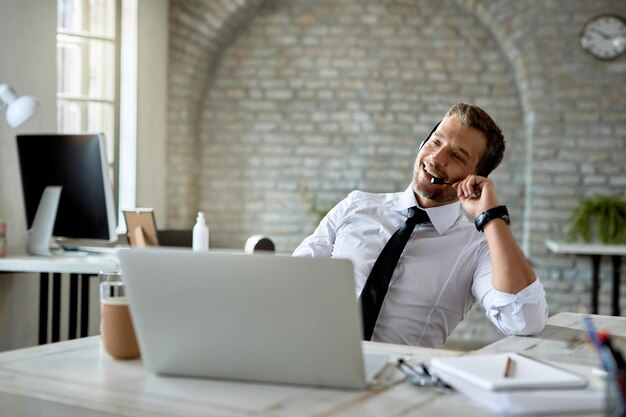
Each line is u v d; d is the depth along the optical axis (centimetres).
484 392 131
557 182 628
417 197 235
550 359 170
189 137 649
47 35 441
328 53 667
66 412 130
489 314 212
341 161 669
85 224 355
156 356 146
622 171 620
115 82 553
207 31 635
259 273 138
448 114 229
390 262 224
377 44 662
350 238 240
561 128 625
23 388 137
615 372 110
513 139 654
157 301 144
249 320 140
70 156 354
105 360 159
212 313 141
